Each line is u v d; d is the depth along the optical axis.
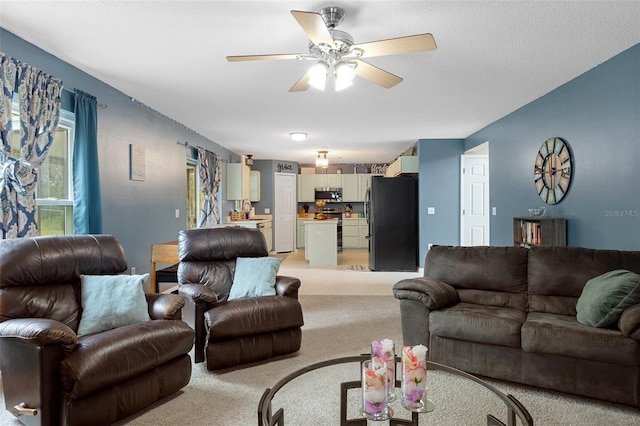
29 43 2.94
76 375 1.90
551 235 3.92
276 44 2.97
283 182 10.18
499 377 2.60
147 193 4.84
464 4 2.38
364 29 2.70
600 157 3.45
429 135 6.70
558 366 2.41
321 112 5.10
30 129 2.84
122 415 2.12
